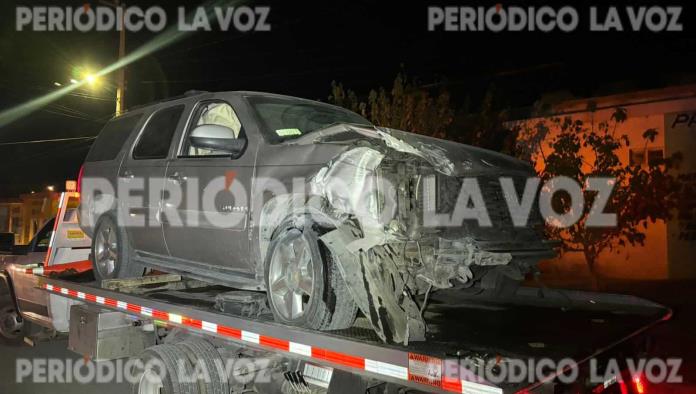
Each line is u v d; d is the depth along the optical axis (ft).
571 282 42.06
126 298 17.20
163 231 17.40
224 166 15.49
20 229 103.55
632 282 41.50
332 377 12.10
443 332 13.20
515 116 45.50
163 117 19.16
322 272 12.34
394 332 11.12
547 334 12.98
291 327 12.46
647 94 42.93
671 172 41.70
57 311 23.54
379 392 11.67
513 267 16.35
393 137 13.60
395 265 12.14
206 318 14.46
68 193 25.75
